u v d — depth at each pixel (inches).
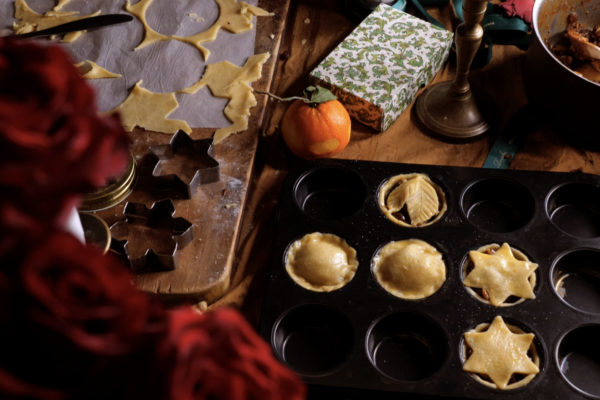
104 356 10.3
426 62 42.5
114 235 37.1
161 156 39.6
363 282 36.0
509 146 40.6
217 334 10.9
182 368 10.2
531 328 34.6
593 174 38.4
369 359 34.0
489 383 33.5
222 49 43.7
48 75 10.7
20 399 10.2
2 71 10.8
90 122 11.0
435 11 47.3
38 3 46.1
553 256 36.4
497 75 44.2
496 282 35.6
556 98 39.7
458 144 41.5
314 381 33.5
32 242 10.2
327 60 42.6
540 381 33.4
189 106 41.4
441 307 35.2
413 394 33.2
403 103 42.2
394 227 37.5
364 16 46.5
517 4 45.0
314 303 35.4
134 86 41.9
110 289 10.1
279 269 36.3
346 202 39.4
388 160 41.1
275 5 45.8
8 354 10.5
